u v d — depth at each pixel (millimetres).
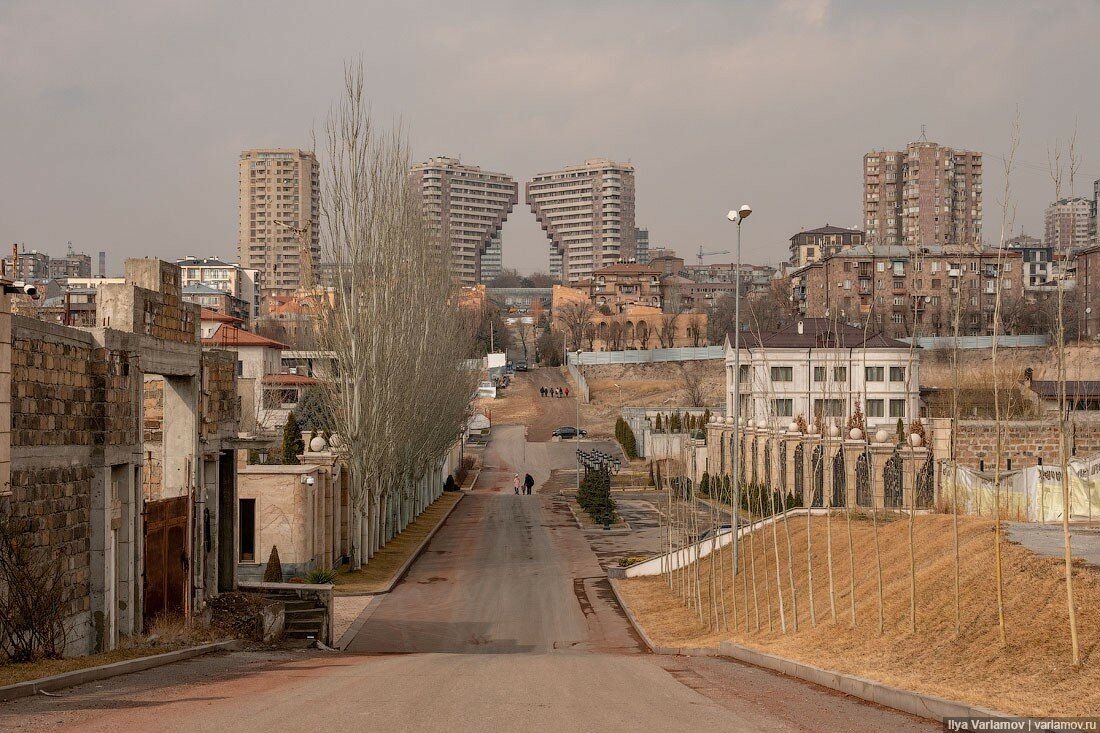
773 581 32906
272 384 90875
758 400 73625
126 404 21234
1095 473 31141
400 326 47500
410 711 12820
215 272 186875
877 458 47844
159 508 23578
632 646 30047
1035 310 127688
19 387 17062
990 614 18109
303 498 39062
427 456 61250
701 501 69562
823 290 145625
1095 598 16812
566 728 11625
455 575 45125
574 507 76188
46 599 17281
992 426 45062
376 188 47156
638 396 149625
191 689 14969
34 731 10977
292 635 27547
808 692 15539
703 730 11547
